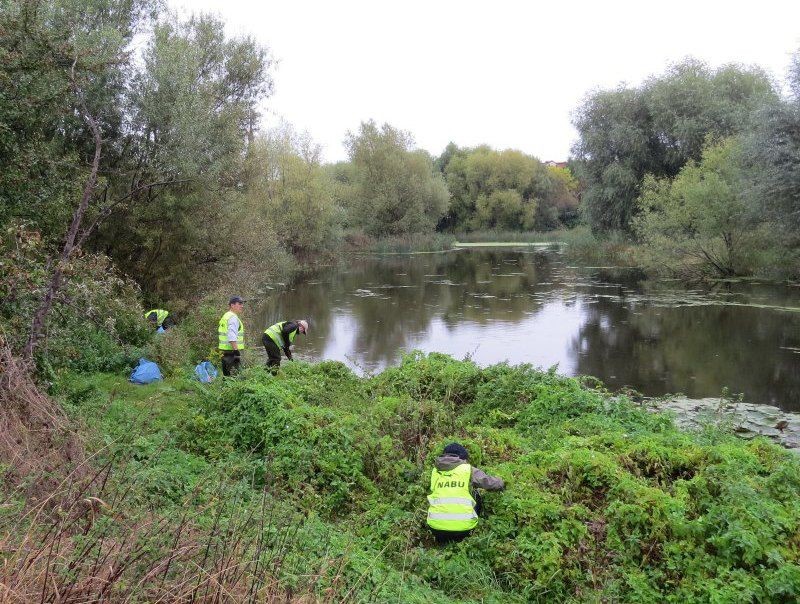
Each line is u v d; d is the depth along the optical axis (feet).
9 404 19.53
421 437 26.73
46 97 31.96
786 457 24.36
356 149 199.31
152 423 27.99
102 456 19.38
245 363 45.42
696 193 100.78
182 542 13.65
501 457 24.90
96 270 27.96
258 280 70.33
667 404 41.47
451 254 189.57
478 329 68.69
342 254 161.68
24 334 25.29
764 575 16.65
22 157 32.07
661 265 111.34
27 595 10.86
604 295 92.17
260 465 24.18
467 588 18.22
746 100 125.49
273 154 134.62
